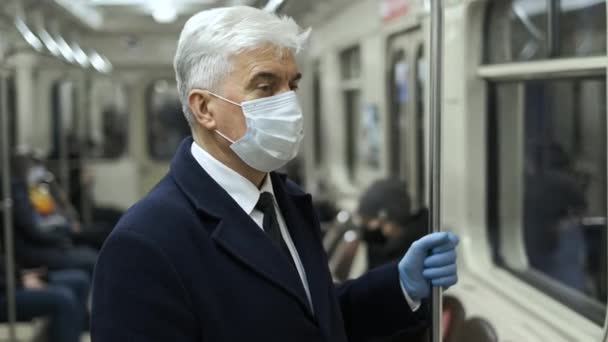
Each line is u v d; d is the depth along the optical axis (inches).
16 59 289.3
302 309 76.6
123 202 552.7
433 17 85.0
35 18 312.5
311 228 86.6
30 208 280.7
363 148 307.6
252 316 73.7
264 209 80.5
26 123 315.0
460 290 169.8
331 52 358.9
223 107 75.6
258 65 74.4
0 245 269.3
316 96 420.5
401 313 87.1
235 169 79.0
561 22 145.2
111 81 540.1
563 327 139.5
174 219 74.4
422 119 233.1
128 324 71.2
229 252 74.5
